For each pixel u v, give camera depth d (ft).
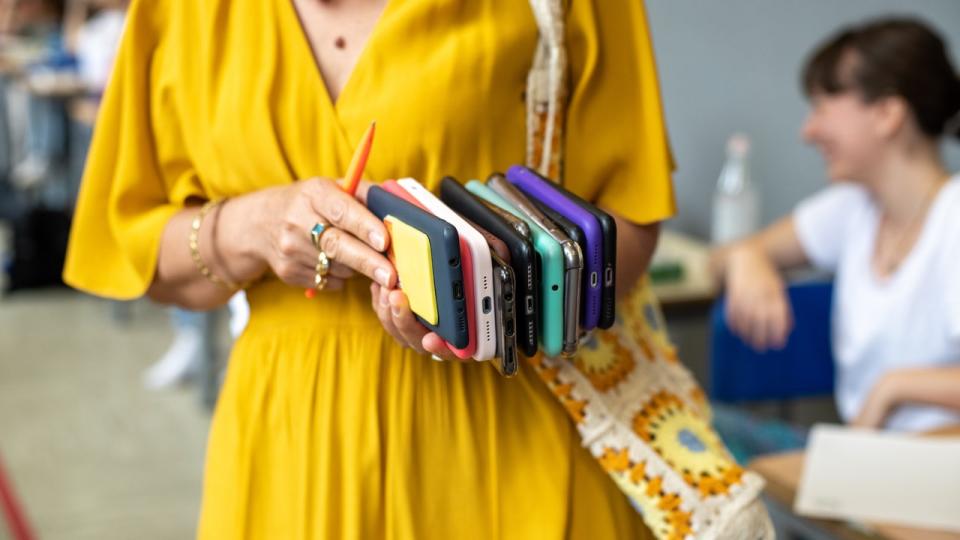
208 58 3.51
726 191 9.55
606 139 3.54
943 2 8.73
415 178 3.41
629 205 3.56
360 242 3.05
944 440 5.32
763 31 9.87
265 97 3.40
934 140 7.15
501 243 2.91
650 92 3.54
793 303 7.88
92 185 3.75
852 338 7.62
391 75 3.34
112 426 11.94
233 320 4.22
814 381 7.97
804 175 9.77
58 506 10.03
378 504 3.42
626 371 3.61
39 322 15.81
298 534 3.45
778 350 7.84
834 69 7.13
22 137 22.57
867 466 5.26
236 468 3.51
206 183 3.65
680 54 10.73
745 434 7.39
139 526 9.68
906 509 5.16
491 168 3.46
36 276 17.21
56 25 22.77
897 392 6.62
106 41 15.74
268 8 3.43
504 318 2.85
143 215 3.72
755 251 8.08
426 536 3.43
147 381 13.39
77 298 17.08
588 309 3.03
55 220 17.34
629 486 3.43
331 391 3.44
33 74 18.71
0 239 19.45
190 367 13.24
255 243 3.34
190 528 9.68
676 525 3.41
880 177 7.23
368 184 3.23
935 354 7.13
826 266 8.17
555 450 3.50
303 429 3.45
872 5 9.14
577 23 3.45
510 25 3.38
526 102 3.47
